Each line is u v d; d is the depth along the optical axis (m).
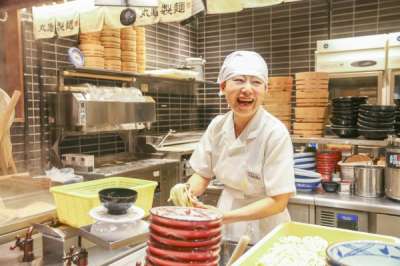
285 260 1.12
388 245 0.88
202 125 6.09
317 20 5.21
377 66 4.36
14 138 3.29
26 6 1.62
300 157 2.96
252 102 1.62
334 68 4.63
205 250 0.80
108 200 1.10
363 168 2.66
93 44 3.62
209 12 2.14
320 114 3.00
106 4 2.10
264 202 1.64
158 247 0.81
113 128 3.66
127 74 3.90
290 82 3.27
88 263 1.28
